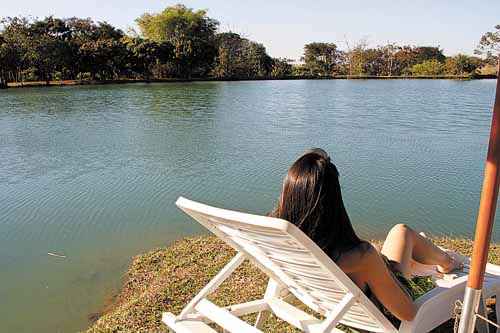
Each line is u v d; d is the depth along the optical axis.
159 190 6.84
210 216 1.87
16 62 35.62
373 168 8.07
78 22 45.22
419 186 6.90
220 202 6.30
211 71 49.00
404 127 13.32
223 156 9.23
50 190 6.96
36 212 5.93
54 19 42.41
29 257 4.59
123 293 3.78
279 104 20.67
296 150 9.88
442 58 62.00
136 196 6.54
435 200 6.22
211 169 8.10
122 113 16.88
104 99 22.84
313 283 2.01
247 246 2.11
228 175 7.68
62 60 38.16
